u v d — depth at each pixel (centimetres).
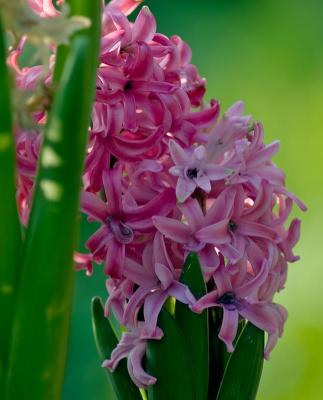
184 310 79
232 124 80
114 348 82
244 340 79
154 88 79
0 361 71
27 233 70
